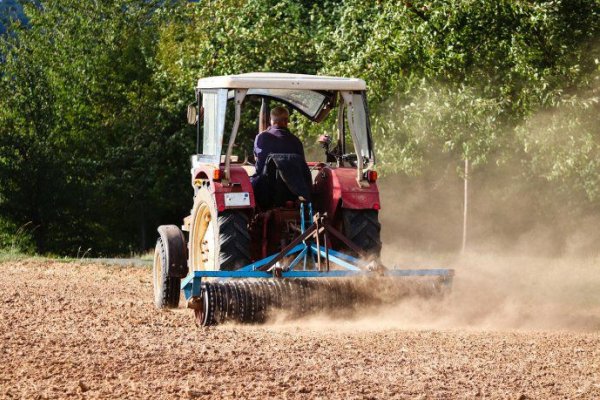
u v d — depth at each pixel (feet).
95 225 375.04
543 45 140.67
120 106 398.21
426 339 87.20
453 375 71.72
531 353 81.97
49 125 369.71
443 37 150.10
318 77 103.04
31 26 442.50
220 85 100.48
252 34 236.22
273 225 99.50
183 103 336.90
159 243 110.22
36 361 73.61
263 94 114.73
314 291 94.02
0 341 82.43
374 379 69.36
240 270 92.99
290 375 69.56
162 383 66.33
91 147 386.93
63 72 399.85
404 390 66.08
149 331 89.61
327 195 102.32
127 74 401.08
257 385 66.13
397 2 156.56
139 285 143.43
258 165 102.32
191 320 98.27
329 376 69.77
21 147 353.92
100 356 75.82
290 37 237.66
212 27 252.21
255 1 253.24
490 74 149.79
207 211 104.88
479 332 93.30
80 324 94.48
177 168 372.17
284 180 98.78
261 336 86.28
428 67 153.48
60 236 367.66
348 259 96.68
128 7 424.87
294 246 95.14
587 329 99.91
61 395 62.23
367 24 187.52
